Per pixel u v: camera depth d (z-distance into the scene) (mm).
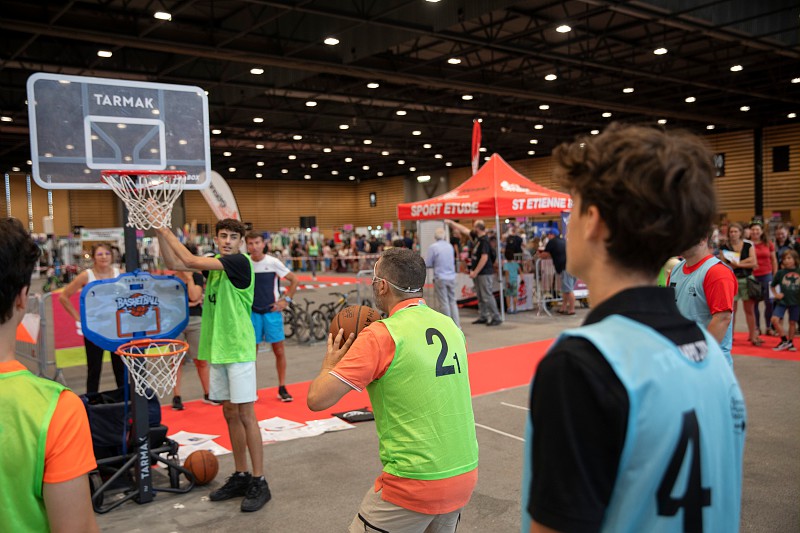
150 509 3809
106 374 8047
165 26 13055
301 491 4008
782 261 8094
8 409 1107
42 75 3869
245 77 17281
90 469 1169
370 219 44719
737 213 26672
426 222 15570
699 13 12492
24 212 32812
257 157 32344
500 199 10820
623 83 19297
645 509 828
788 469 4062
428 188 39625
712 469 889
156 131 4219
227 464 4574
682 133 934
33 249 1169
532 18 13930
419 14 12531
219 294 3795
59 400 1155
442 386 2131
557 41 16188
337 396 2033
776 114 24250
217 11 13430
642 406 814
